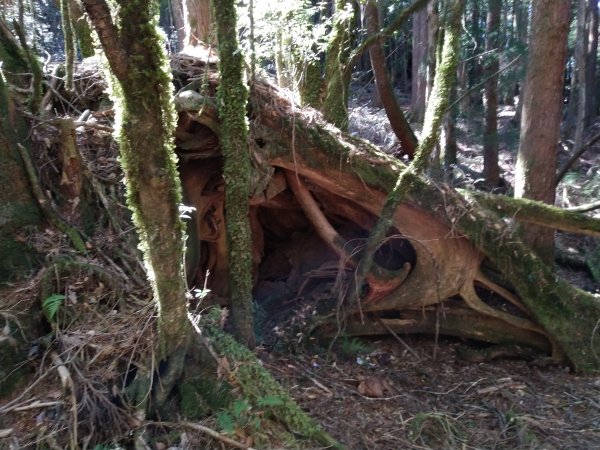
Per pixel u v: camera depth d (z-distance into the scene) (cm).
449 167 992
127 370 384
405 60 2173
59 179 483
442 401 577
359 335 670
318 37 692
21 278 422
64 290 416
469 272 654
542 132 750
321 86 724
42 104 510
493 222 644
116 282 430
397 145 1024
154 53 296
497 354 677
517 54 1082
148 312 409
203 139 546
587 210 705
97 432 356
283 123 575
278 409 426
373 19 856
